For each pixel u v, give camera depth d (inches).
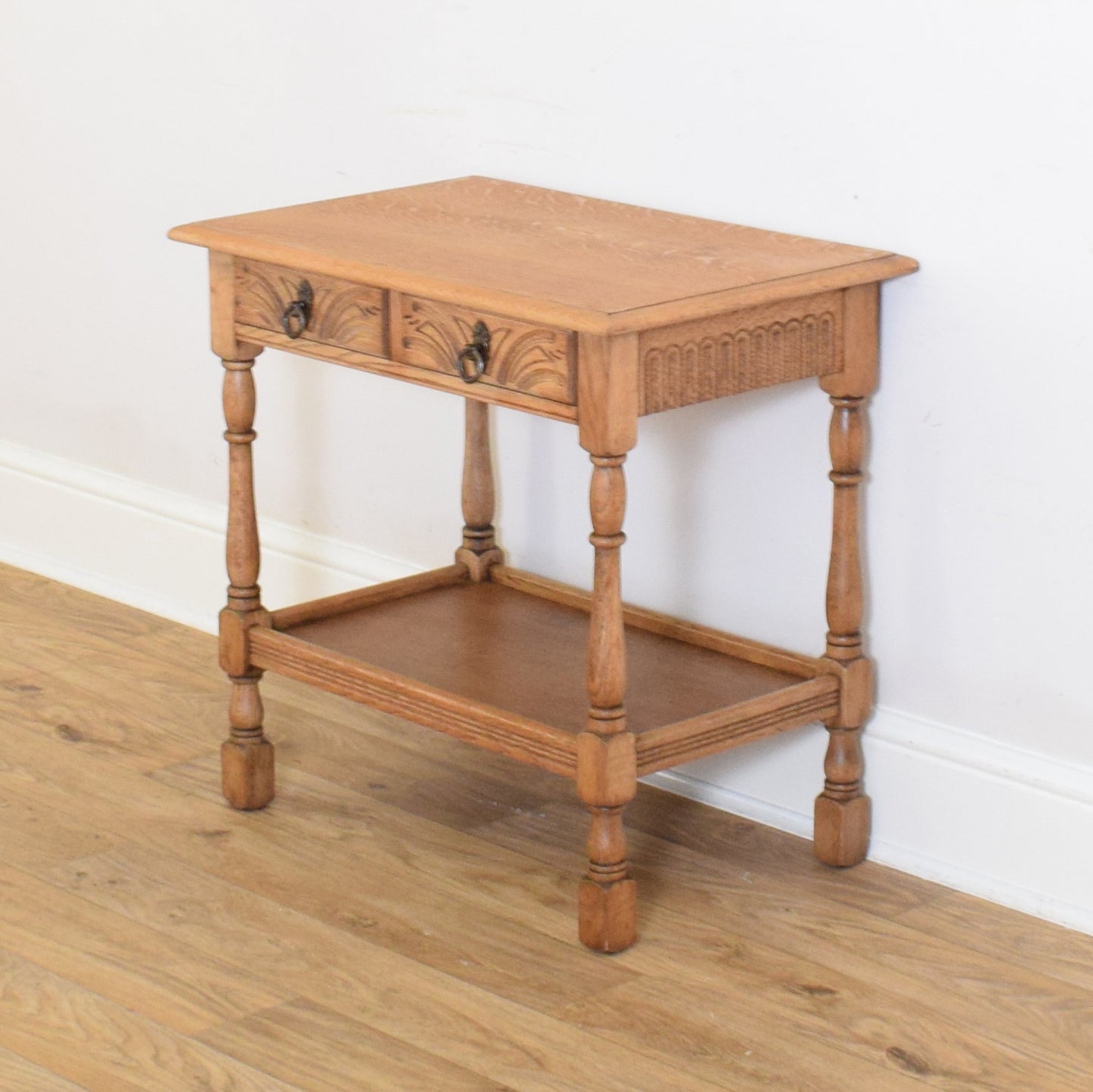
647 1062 89.2
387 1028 91.6
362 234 103.3
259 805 114.4
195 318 137.6
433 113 120.6
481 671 108.3
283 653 110.3
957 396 101.0
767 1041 91.2
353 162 126.0
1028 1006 94.7
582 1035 91.3
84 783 117.3
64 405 149.3
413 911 103.0
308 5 124.4
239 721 113.3
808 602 110.8
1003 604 102.3
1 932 99.3
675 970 97.4
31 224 146.2
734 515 112.7
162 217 137.5
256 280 103.6
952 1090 87.3
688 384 92.0
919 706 107.2
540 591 121.0
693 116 108.0
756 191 106.4
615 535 91.7
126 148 137.7
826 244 102.3
